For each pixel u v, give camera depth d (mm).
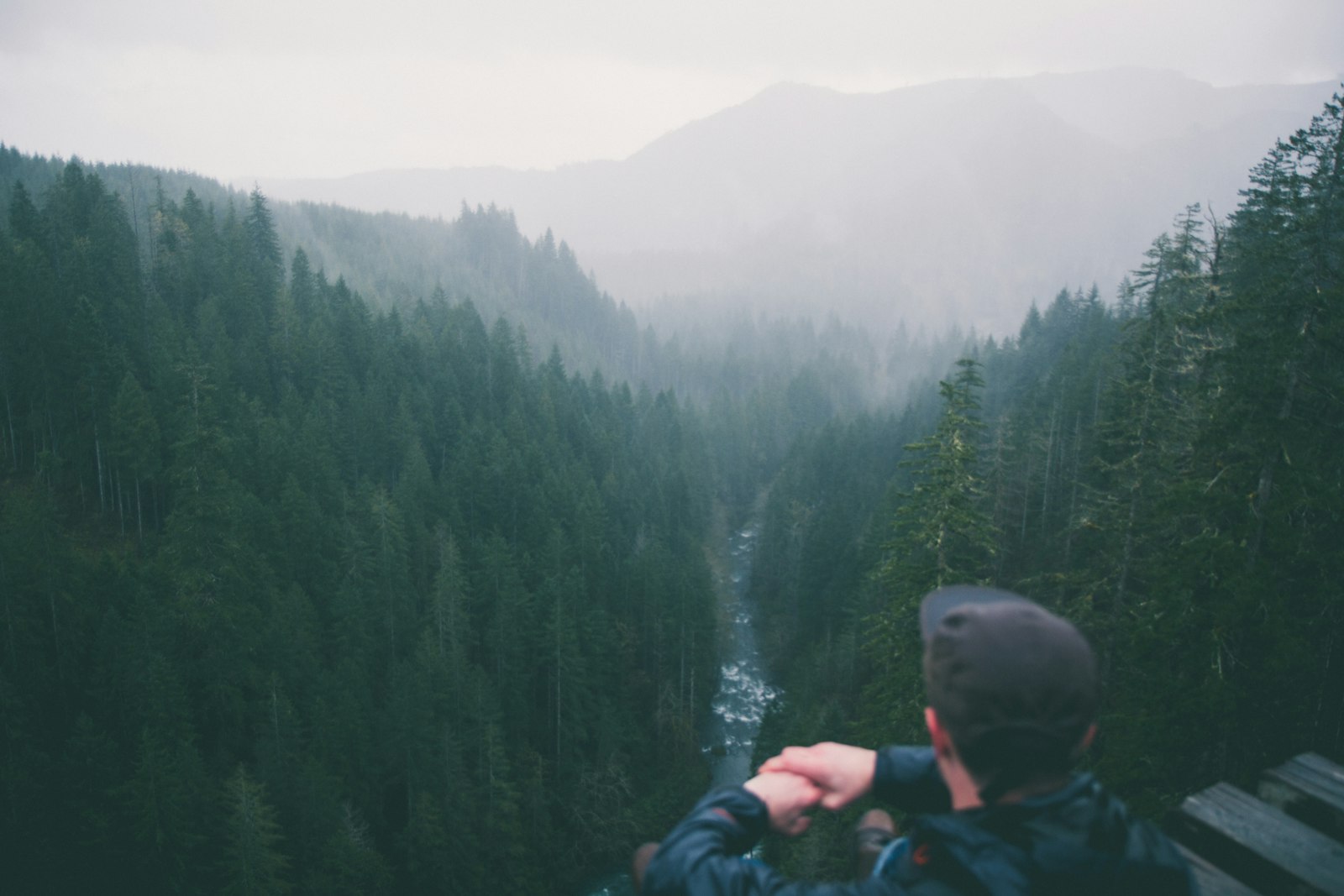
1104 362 59312
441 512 74125
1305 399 16312
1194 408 22109
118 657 42125
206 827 37594
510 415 101438
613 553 81188
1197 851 2613
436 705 49500
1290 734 16594
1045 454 53844
